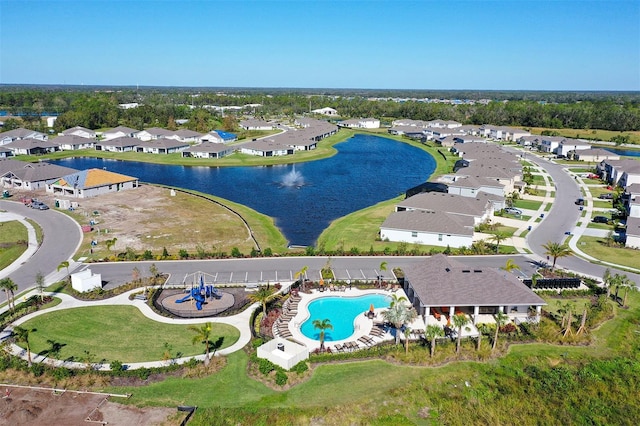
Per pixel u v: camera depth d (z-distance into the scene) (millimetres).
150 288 60406
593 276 66000
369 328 51594
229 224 89312
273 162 162125
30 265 68438
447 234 77062
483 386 42625
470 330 50938
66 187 110312
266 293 53531
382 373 43656
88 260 70125
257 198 113438
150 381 42000
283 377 41656
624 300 57969
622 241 82125
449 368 44656
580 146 174625
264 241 80188
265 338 48781
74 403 39188
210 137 195875
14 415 37750
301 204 108375
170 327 51344
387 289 61219
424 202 90062
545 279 61750
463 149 170750
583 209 102938
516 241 80750
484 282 53656
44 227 85625
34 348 46875
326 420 37781
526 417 39375
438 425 37906
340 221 93750
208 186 125500
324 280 63281
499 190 106000
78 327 51031
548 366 45750
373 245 77938
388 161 169875
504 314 53469
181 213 96250
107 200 106188
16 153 169375
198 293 55812
